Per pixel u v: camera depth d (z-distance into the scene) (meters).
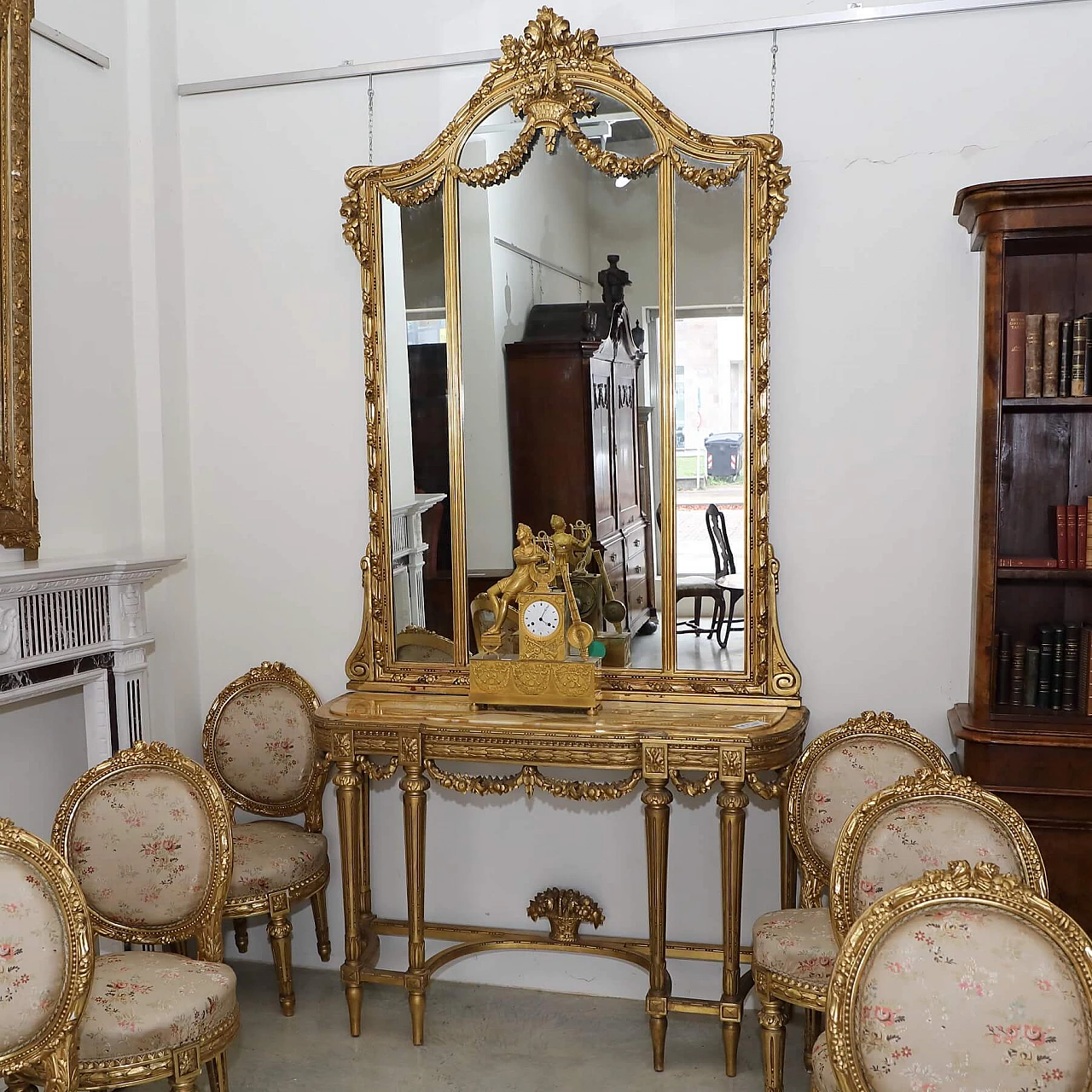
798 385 3.35
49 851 2.12
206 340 3.81
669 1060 3.22
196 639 3.88
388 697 3.57
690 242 3.31
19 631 2.96
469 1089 3.06
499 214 3.47
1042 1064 1.68
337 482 3.74
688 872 3.56
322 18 3.65
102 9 3.49
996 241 2.90
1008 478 3.18
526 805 3.67
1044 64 3.13
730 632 3.36
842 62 3.26
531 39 3.37
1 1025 2.05
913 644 3.32
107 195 3.53
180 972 2.63
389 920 3.78
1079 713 3.03
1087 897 2.93
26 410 3.09
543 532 3.47
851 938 1.79
